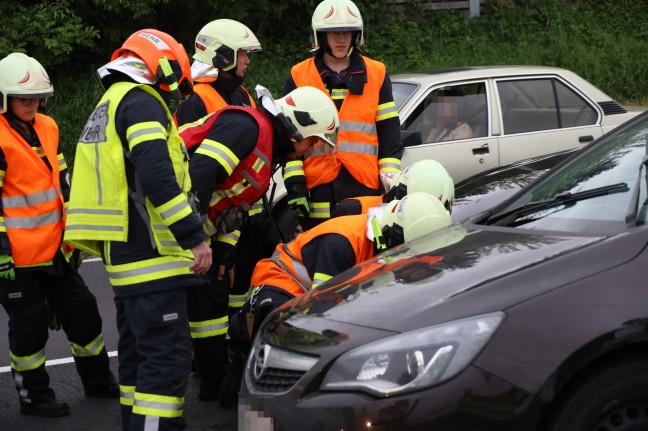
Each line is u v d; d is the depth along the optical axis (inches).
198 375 241.8
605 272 136.9
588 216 164.7
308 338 143.5
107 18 601.9
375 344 135.0
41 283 223.3
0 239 213.3
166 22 626.2
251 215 229.6
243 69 231.5
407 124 366.0
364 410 130.3
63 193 224.2
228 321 224.1
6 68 213.3
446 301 138.1
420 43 749.3
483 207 258.1
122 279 173.3
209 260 171.0
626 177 171.0
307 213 250.5
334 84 253.1
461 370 129.9
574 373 130.6
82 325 227.5
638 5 837.2
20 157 215.2
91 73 598.9
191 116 227.0
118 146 170.6
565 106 393.4
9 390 244.1
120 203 171.3
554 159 290.0
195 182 188.9
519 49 751.7
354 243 185.8
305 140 201.6
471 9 789.2
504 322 132.6
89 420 219.5
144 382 173.3
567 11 811.4
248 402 147.4
